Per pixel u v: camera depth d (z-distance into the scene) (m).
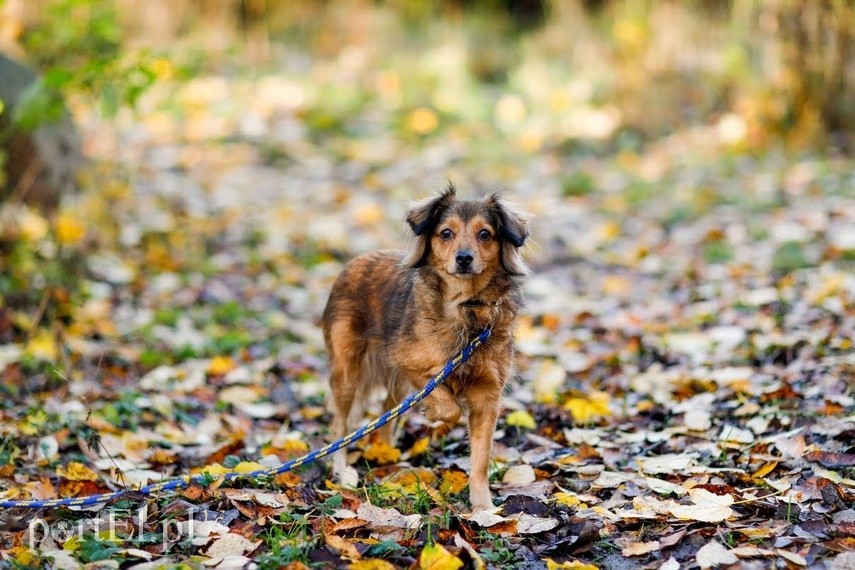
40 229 10.00
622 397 7.63
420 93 18.44
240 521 5.33
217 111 16.91
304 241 12.35
